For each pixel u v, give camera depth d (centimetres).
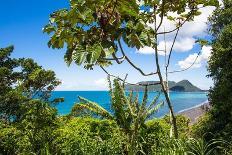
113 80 1156
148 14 824
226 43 1827
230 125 1570
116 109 1148
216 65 1855
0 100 2198
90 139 1089
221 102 1745
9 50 2792
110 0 458
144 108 1075
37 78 2580
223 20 2011
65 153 1075
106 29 477
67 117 1435
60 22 519
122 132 1137
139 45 466
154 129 1145
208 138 1706
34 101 1214
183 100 15300
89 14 462
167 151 809
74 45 496
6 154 1180
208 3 821
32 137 1150
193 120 4250
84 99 1197
